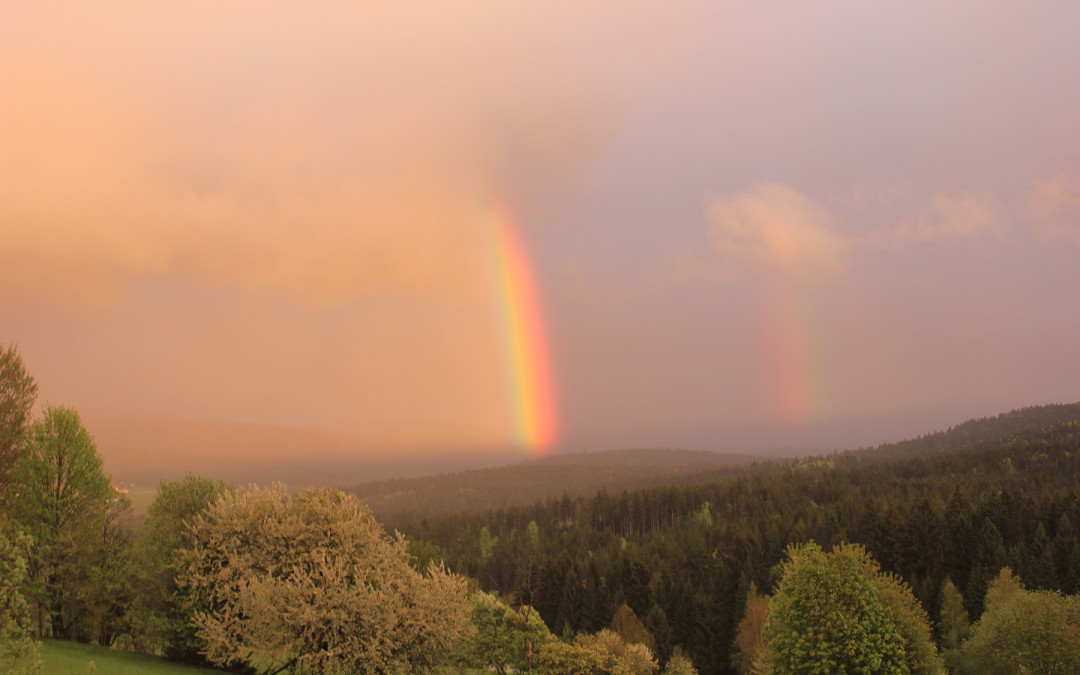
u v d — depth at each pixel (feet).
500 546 617.62
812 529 422.00
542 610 346.33
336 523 119.24
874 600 146.82
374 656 103.45
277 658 107.65
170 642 132.05
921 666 157.99
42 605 135.44
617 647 185.98
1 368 148.97
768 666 170.60
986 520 339.36
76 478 143.74
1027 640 167.84
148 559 133.39
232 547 118.32
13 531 124.47
